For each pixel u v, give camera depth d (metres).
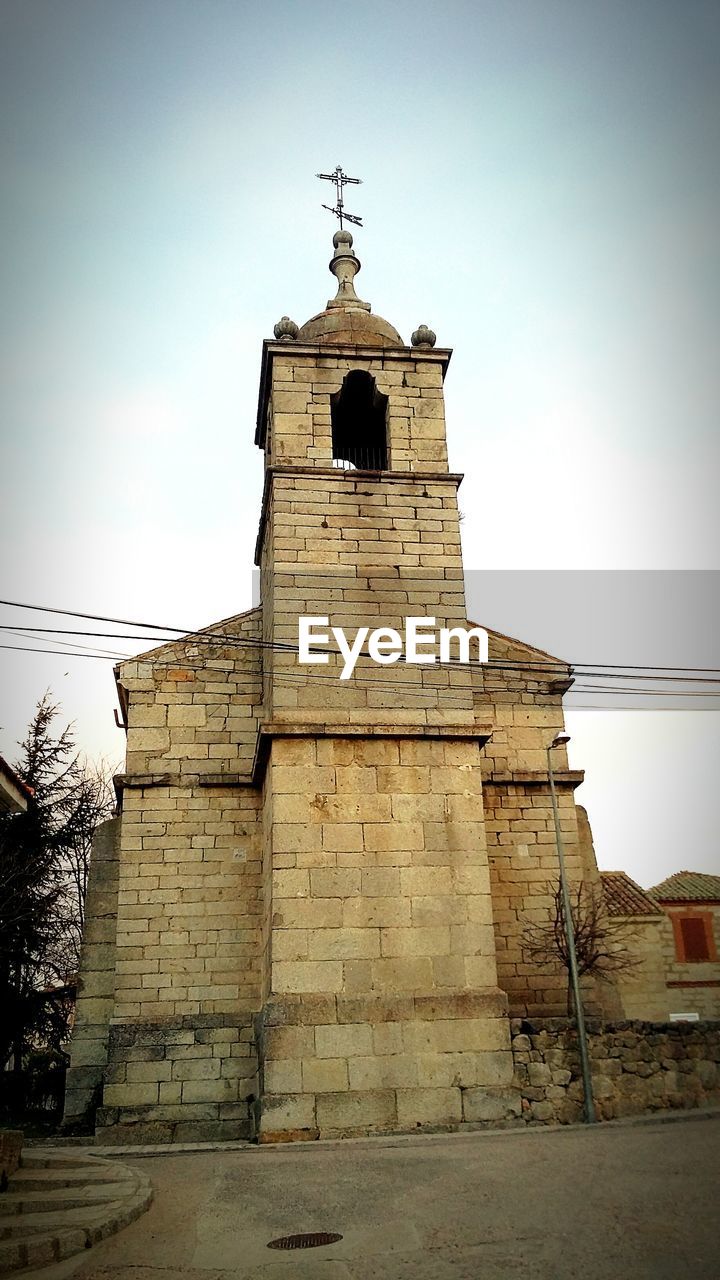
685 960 33.28
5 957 30.38
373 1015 18.77
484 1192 11.86
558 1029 19.36
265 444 26.45
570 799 24.33
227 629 25.08
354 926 19.39
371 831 20.09
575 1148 14.42
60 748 36.47
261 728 20.56
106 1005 22.52
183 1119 20.73
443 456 24.06
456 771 20.81
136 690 24.11
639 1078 19.22
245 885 22.70
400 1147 16.20
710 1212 10.07
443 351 24.91
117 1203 11.82
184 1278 9.27
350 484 23.30
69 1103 21.72
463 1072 18.64
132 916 22.27
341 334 25.77
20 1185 12.66
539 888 23.44
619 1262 8.77
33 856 32.44
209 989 21.84
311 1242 10.34
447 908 19.75
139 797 23.19
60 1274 9.45
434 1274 8.91
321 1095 18.16
